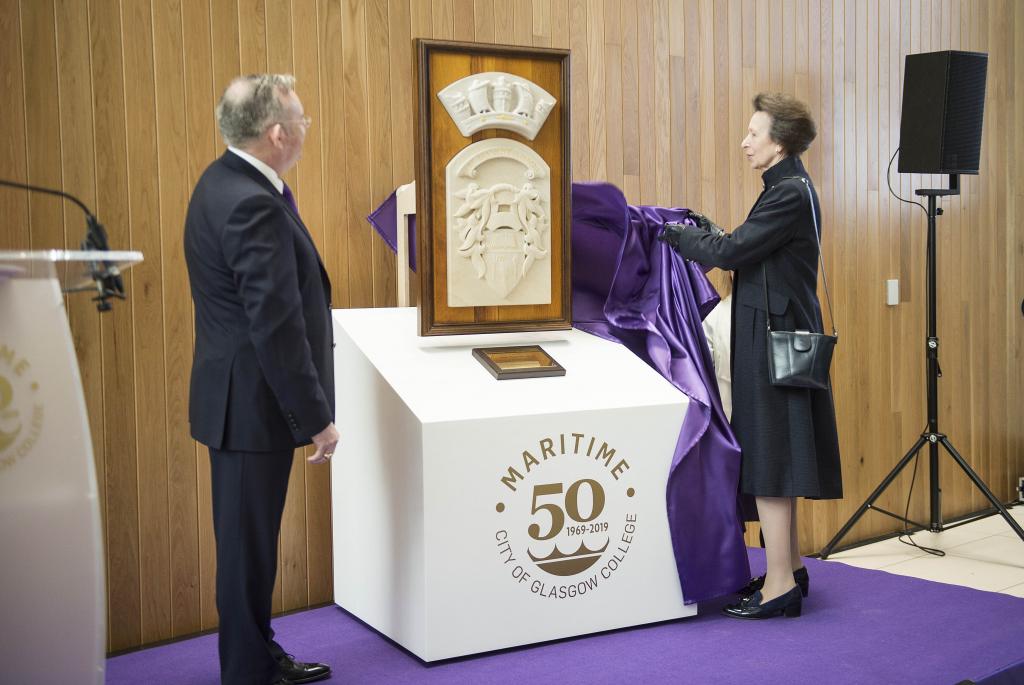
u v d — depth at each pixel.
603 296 3.45
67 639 1.77
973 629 2.98
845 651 2.77
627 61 4.03
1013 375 5.66
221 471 2.35
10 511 1.71
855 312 4.79
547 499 2.78
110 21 2.95
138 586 3.04
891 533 4.91
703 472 3.05
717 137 4.32
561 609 2.82
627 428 2.89
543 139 3.13
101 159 2.95
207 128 3.13
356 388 2.99
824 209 4.65
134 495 3.03
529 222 3.10
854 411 4.78
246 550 2.34
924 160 4.38
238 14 3.17
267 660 2.38
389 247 3.49
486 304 3.06
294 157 2.44
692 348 3.27
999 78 5.49
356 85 3.42
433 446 2.60
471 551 2.67
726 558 3.05
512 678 2.56
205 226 2.29
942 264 5.21
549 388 2.89
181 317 3.10
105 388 2.97
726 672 2.60
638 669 2.62
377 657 2.75
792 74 4.55
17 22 2.81
